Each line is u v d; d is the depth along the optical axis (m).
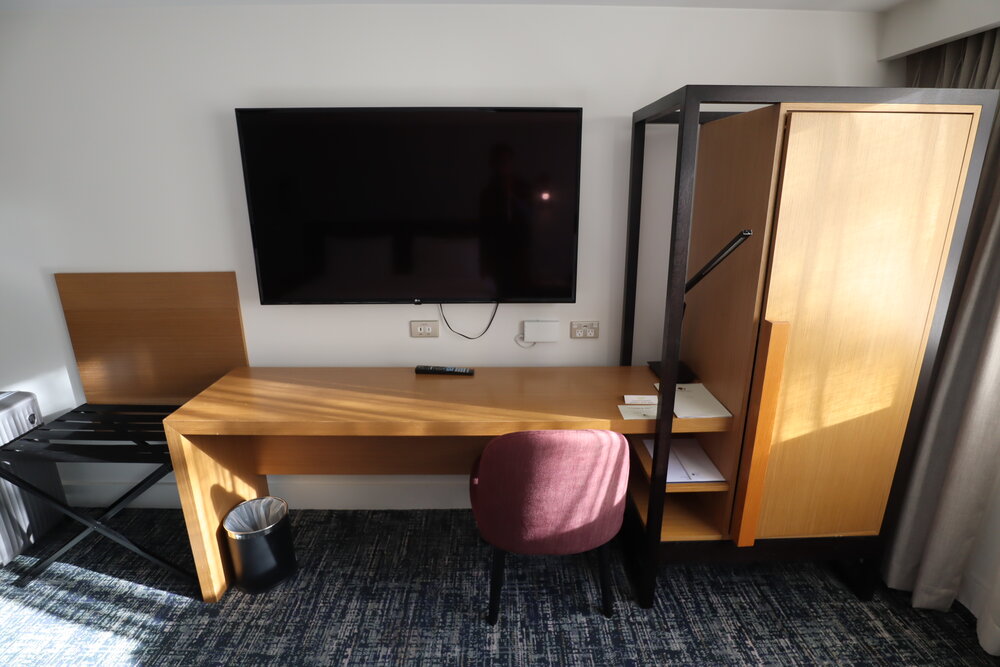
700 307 2.00
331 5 1.97
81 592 2.05
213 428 1.83
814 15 1.99
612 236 2.20
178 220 2.18
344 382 2.15
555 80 2.04
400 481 2.51
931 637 1.83
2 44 1.99
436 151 1.99
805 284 1.57
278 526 2.02
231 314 2.28
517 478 1.60
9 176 2.12
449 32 1.99
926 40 1.81
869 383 1.68
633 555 2.08
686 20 1.99
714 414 1.77
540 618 1.92
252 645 1.82
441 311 2.29
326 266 2.12
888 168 1.50
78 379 2.39
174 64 2.02
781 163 1.49
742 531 1.79
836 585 2.05
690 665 1.74
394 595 2.03
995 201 1.64
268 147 1.98
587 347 2.33
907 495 1.91
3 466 2.13
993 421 1.68
